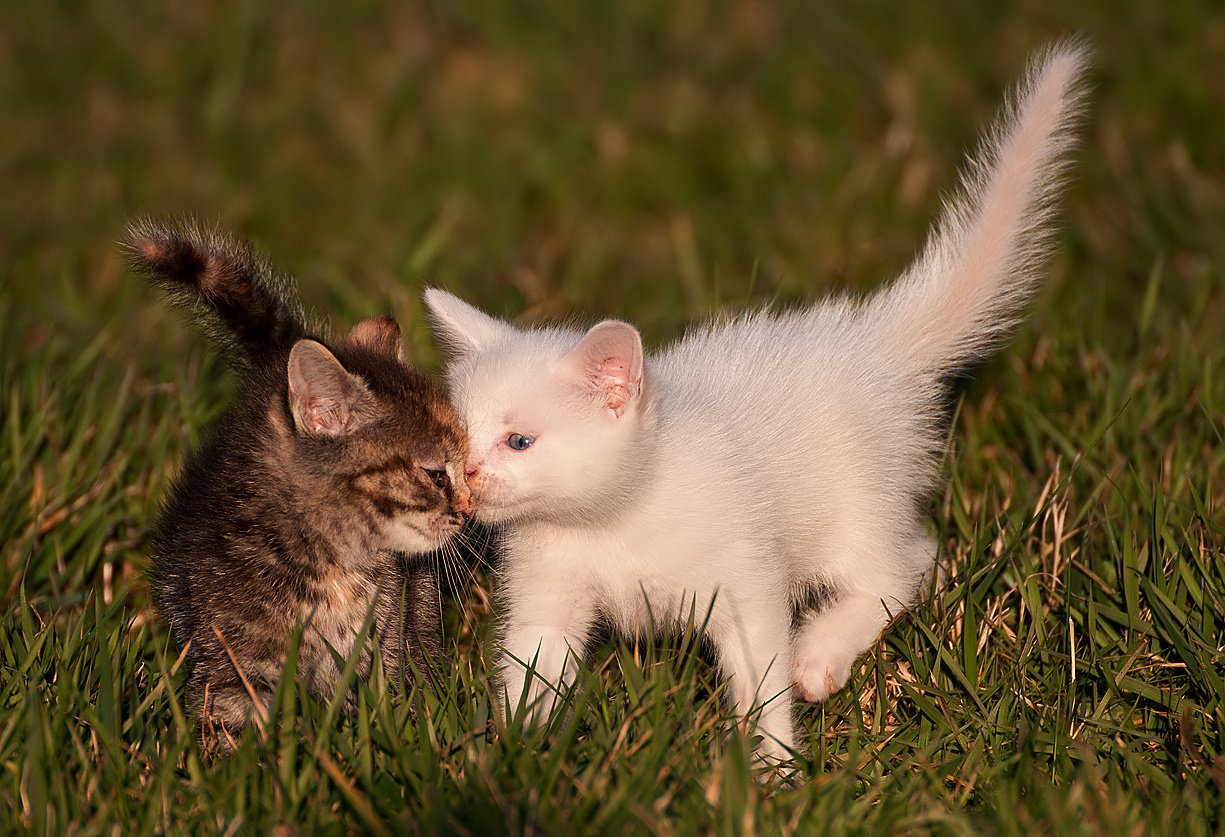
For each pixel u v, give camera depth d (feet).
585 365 14.02
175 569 14.78
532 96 40.06
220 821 10.91
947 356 17.16
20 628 14.42
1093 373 19.58
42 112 38.55
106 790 11.43
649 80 40.32
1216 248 25.50
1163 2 38.96
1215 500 16.56
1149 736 12.75
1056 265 26.53
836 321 17.46
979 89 36.11
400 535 14.64
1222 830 10.79
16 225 32.48
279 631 14.23
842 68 39.24
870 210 31.68
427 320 19.04
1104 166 31.30
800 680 15.06
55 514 16.58
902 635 15.05
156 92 39.58
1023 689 13.62
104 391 19.57
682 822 10.73
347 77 40.70
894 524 16.33
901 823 11.08
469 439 14.30
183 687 14.26
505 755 11.77
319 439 14.24
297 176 35.63
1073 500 16.61
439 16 43.34
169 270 16.15
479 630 16.06
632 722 12.40
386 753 11.98
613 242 32.14
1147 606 14.10
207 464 15.17
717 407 15.42
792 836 10.77
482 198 34.01
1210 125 32.86
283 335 17.12
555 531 14.71
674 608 14.67
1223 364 20.27
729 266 30.07
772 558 14.65
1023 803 11.64
